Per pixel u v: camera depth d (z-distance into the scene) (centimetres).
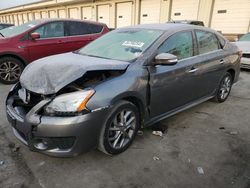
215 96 453
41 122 231
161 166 266
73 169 257
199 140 324
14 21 4284
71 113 233
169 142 316
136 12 1900
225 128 363
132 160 275
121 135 281
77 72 249
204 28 408
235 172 258
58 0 2725
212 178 248
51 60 303
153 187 234
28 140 246
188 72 350
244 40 852
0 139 312
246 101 491
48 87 242
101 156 281
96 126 246
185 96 364
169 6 1664
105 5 2198
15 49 558
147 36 336
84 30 673
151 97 304
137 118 297
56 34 624
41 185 233
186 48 357
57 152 240
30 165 261
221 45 439
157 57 294
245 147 309
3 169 253
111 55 326
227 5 1395
